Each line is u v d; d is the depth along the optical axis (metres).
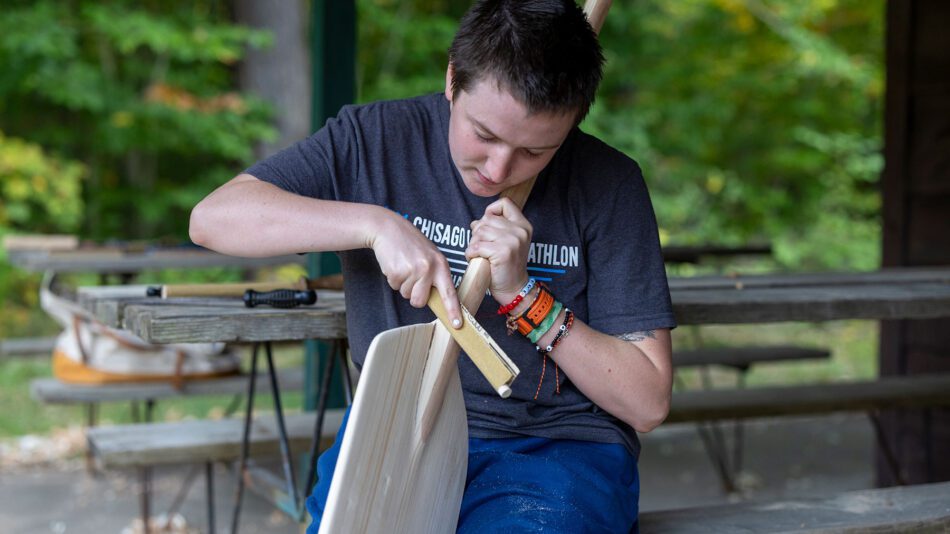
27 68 10.22
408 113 1.99
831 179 12.36
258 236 1.81
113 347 4.21
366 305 1.97
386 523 1.62
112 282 8.59
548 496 1.82
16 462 5.43
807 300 2.71
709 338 10.61
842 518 2.30
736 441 5.36
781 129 12.32
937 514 2.32
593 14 2.02
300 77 11.21
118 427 3.51
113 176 11.52
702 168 12.27
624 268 1.94
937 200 4.65
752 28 11.93
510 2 1.67
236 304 2.35
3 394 7.22
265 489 3.10
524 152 1.73
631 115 11.97
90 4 10.11
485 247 1.77
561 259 1.94
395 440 1.61
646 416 1.91
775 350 5.25
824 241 12.04
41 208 10.76
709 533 2.18
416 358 1.62
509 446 1.94
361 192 1.95
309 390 3.80
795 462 5.64
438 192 1.94
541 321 1.84
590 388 1.89
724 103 12.05
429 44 11.86
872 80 11.59
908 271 3.78
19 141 10.37
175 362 4.29
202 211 1.84
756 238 12.23
